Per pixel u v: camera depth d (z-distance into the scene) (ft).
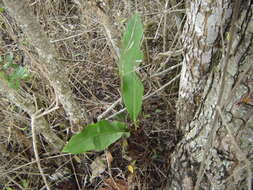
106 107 2.36
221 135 1.40
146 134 2.20
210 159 1.52
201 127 1.54
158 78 2.38
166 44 2.53
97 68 2.61
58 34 2.64
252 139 1.32
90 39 2.63
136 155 2.17
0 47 2.28
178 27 2.31
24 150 2.15
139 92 1.77
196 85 1.68
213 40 1.45
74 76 2.61
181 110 1.89
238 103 1.25
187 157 1.71
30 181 2.21
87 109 2.40
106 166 2.17
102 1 1.86
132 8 2.54
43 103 2.32
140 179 2.14
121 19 2.31
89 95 2.58
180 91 1.86
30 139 2.20
